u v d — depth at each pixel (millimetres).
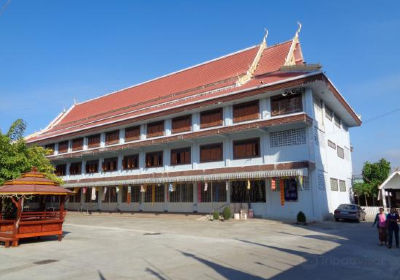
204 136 28609
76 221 27625
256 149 27266
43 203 18297
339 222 24234
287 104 26031
